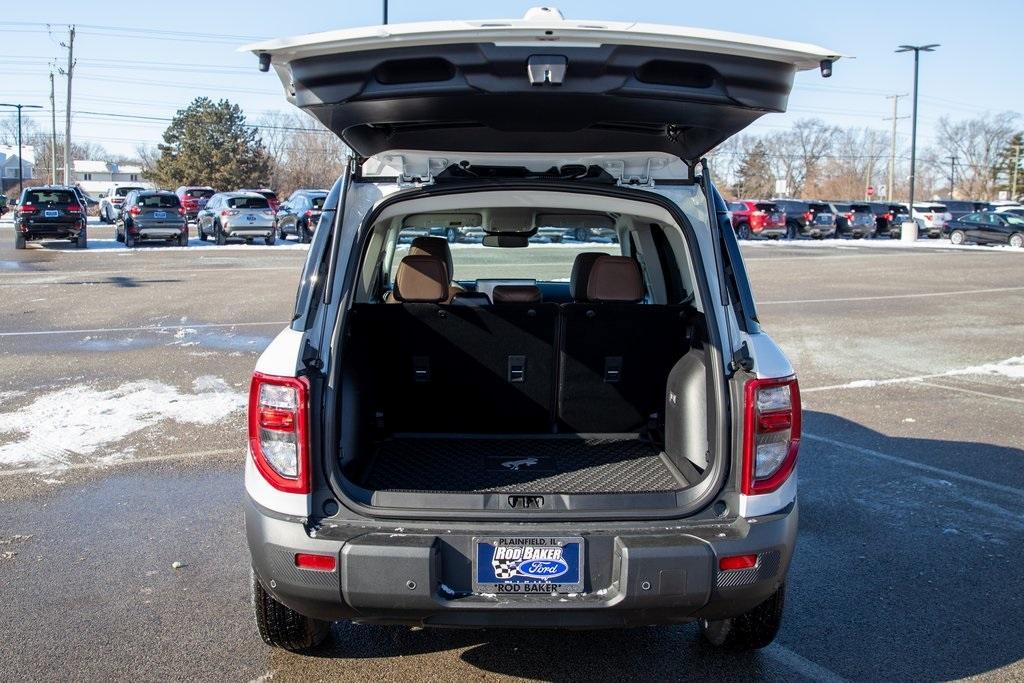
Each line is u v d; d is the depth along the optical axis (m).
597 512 3.04
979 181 113.12
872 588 4.43
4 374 9.34
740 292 3.37
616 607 2.94
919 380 9.69
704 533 3.04
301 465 3.02
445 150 3.45
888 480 6.17
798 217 43.25
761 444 3.10
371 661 3.68
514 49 2.82
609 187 3.52
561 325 4.04
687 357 3.73
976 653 3.78
